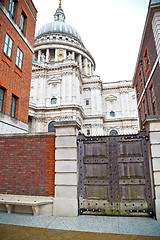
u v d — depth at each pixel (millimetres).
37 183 5723
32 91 37594
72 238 3846
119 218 5070
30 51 13203
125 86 44469
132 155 5730
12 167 6051
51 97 37000
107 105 44688
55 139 5875
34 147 6055
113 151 5855
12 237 3869
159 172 5125
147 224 4578
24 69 12094
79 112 35031
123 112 42875
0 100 9539
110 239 3799
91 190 5656
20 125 11055
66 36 57969
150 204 5277
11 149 6242
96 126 39188
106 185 5613
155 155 5230
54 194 5531
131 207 5305
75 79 37250
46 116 34656
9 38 10500
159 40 10883
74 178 5461
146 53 14844
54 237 3893
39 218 5055
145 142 5715
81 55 56469
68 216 5211
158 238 3836
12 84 10508
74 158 5578
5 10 10211
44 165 5812
